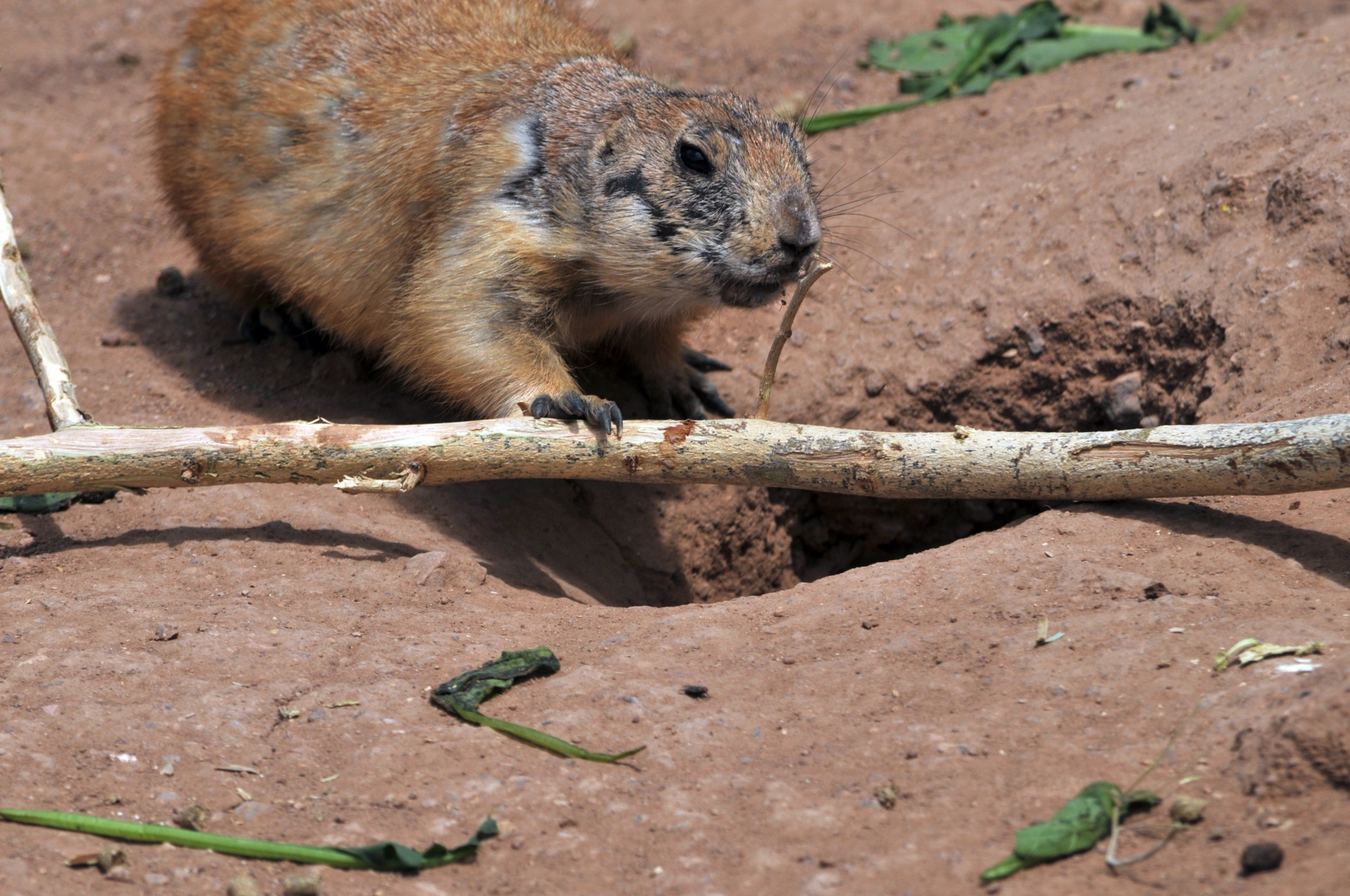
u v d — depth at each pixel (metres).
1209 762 5.72
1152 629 6.97
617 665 7.39
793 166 10.15
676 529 12.40
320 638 7.82
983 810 5.67
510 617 8.42
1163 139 13.45
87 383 12.36
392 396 12.49
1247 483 7.84
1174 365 11.95
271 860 5.72
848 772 6.10
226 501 9.86
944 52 18.52
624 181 10.09
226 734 6.75
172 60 13.15
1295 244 11.16
